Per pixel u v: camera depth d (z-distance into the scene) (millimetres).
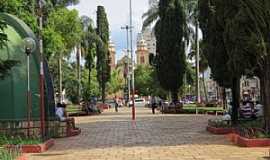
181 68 59750
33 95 27109
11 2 31141
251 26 19984
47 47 41719
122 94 158875
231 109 28609
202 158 16156
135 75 134625
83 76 94375
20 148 17172
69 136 26094
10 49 26922
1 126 22578
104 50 85250
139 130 29781
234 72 22250
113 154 17922
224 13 21656
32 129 22359
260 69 21203
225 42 22203
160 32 60344
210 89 117438
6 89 27109
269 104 20172
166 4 59875
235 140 20781
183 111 55438
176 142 21719
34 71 27516
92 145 21406
